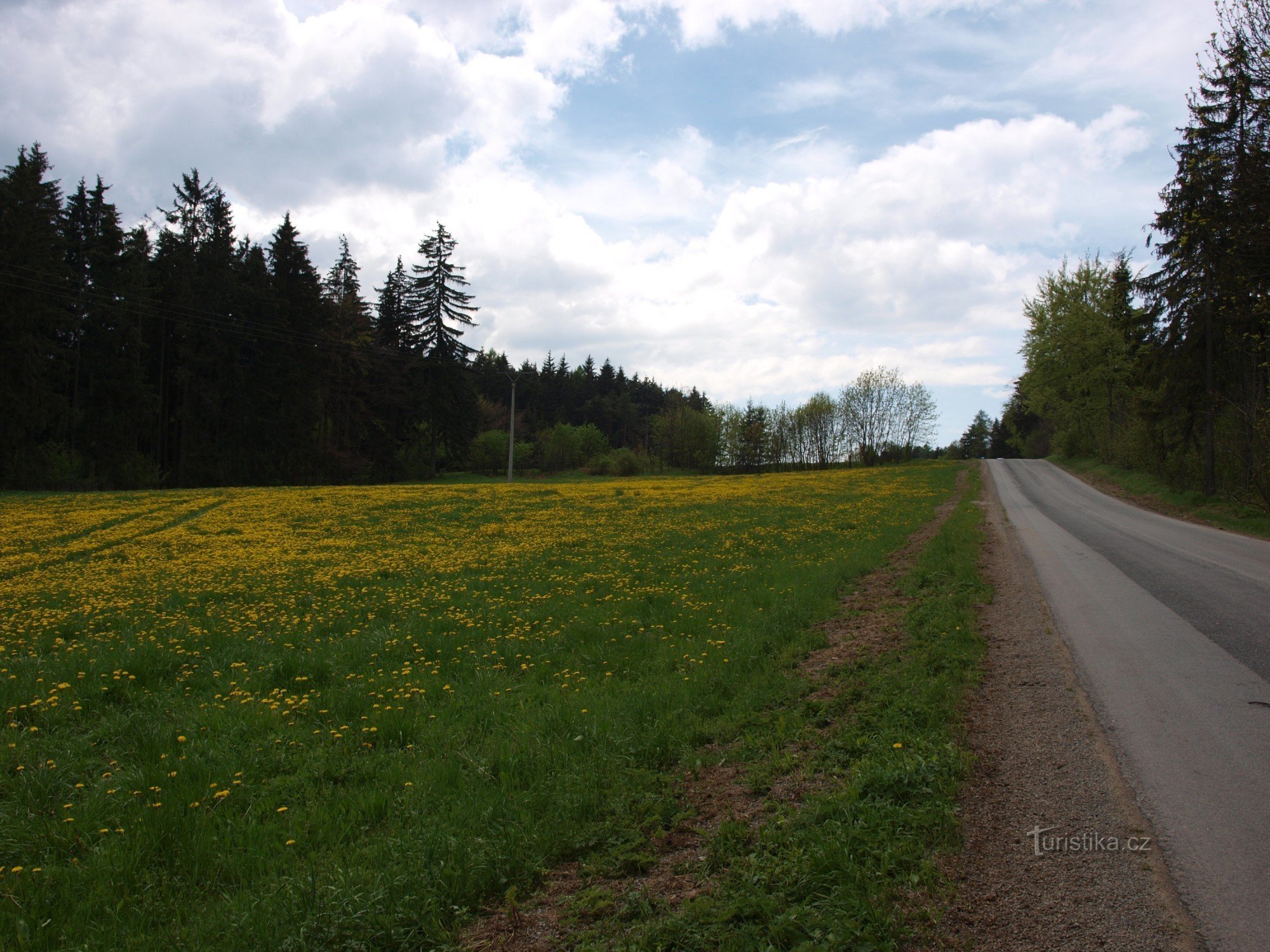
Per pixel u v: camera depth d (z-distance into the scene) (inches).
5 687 301.7
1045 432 3614.7
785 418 3464.6
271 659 359.3
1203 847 152.6
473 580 577.9
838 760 209.0
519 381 4694.9
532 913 155.4
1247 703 237.9
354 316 2699.3
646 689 289.3
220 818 198.1
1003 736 218.2
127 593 550.9
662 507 1169.4
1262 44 717.3
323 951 141.9
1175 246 1125.7
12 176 1813.5
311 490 1551.4
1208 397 1101.1
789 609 408.8
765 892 147.4
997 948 126.4
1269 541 726.5
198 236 2380.7
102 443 1942.7
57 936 149.6
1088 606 393.7
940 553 584.1
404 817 197.8
